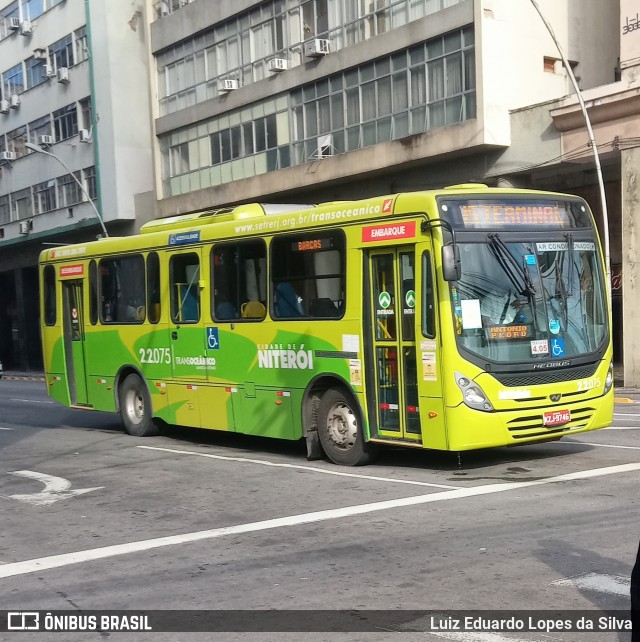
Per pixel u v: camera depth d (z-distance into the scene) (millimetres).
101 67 41281
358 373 10391
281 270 11500
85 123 43375
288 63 30578
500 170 24547
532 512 7785
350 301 10477
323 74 28906
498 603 5480
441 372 9391
